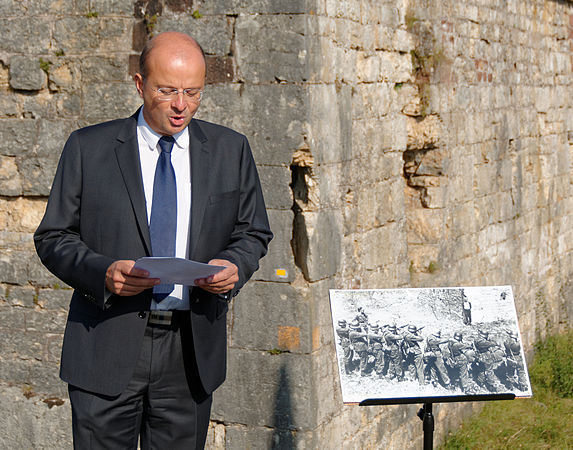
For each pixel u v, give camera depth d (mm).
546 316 9852
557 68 10555
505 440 7133
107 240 3158
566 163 11000
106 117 5359
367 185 5832
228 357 5266
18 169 5547
